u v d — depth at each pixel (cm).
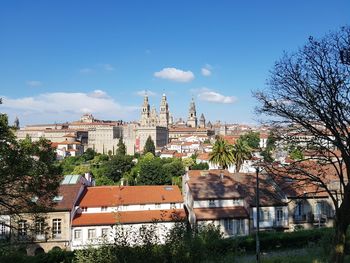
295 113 2336
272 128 2503
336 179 4606
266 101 2436
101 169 12325
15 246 3300
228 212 4734
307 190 4812
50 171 2762
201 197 4791
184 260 1928
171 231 2173
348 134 2189
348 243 2755
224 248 2462
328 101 2184
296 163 2752
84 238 4544
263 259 2930
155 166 10606
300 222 4816
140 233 2091
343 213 2203
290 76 2322
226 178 5341
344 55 2153
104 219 4684
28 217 3059
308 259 2742
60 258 3447
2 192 2677
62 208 4503
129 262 1823
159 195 5231
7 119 2627
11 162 2539
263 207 4741
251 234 4175
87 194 5088
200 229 2388
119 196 5094
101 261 1919
